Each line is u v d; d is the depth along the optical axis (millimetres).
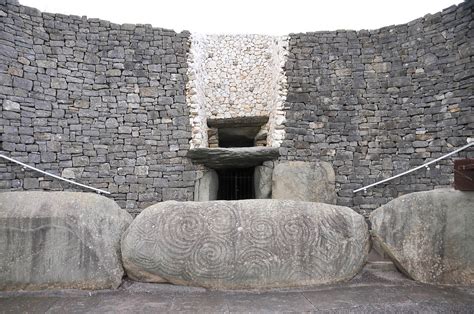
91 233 3066
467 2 6102
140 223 3146
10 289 2914
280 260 3076
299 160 7012
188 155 6984
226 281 3053
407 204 3424
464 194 3207
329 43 7309
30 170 6031
